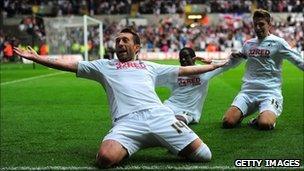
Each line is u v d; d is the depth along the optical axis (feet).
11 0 499.92
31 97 152.15
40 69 308.60
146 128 61.77
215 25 488.85
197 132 86.28
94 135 86.79
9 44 410.11
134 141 61.93
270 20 87.45
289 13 497.46
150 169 61.00
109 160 60.54
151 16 502.38
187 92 89.81
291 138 80.23
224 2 508.12
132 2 516.73
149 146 64.13
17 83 206.28
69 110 120.78
